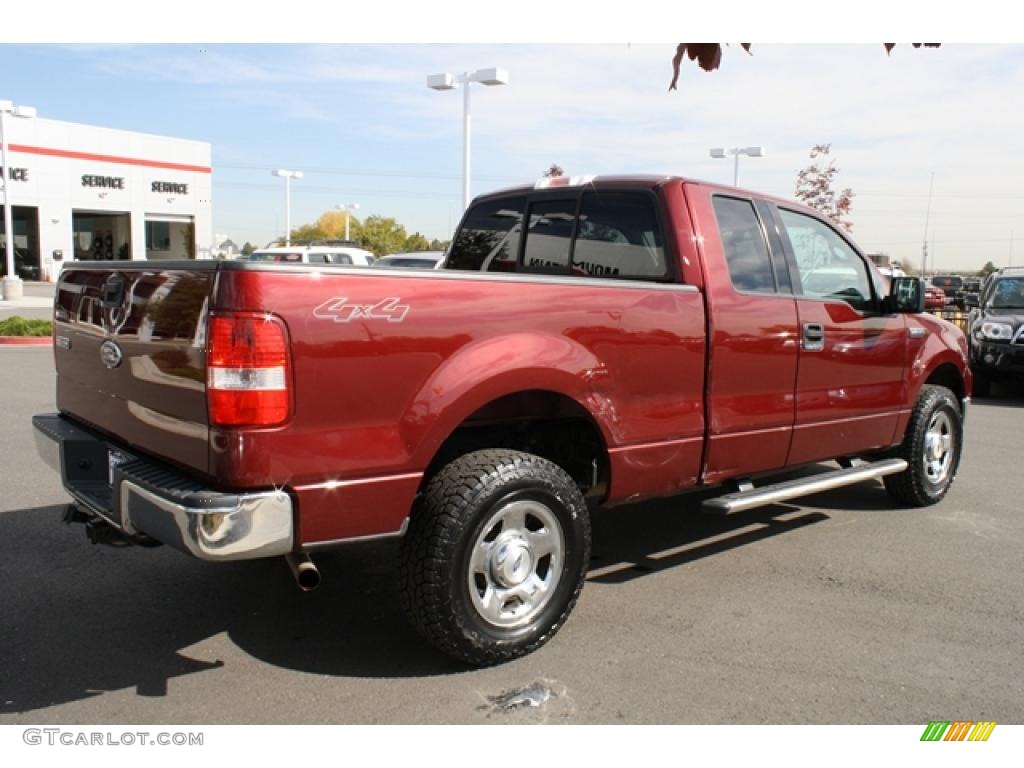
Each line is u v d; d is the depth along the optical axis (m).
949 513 6.19
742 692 3.50
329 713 3.30
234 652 3.81
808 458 5.19
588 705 3.38
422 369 3.42
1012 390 13.73
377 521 3.37
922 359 6.00
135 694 3.43
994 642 4.00
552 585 3.81
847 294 5.47
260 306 3.06
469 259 5.78
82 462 4.00
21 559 4.90
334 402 3.21
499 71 20.61
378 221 69.50
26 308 26.78
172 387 3.33
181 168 48.50
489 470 3.57
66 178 43.59
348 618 4.19
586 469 4.27
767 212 4.99
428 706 3.36
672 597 4.52
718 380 4.52
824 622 4.21
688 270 4.46
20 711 3.29
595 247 4.91
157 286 3.45
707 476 4.59
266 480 3.11
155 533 3.22
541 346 3.76
